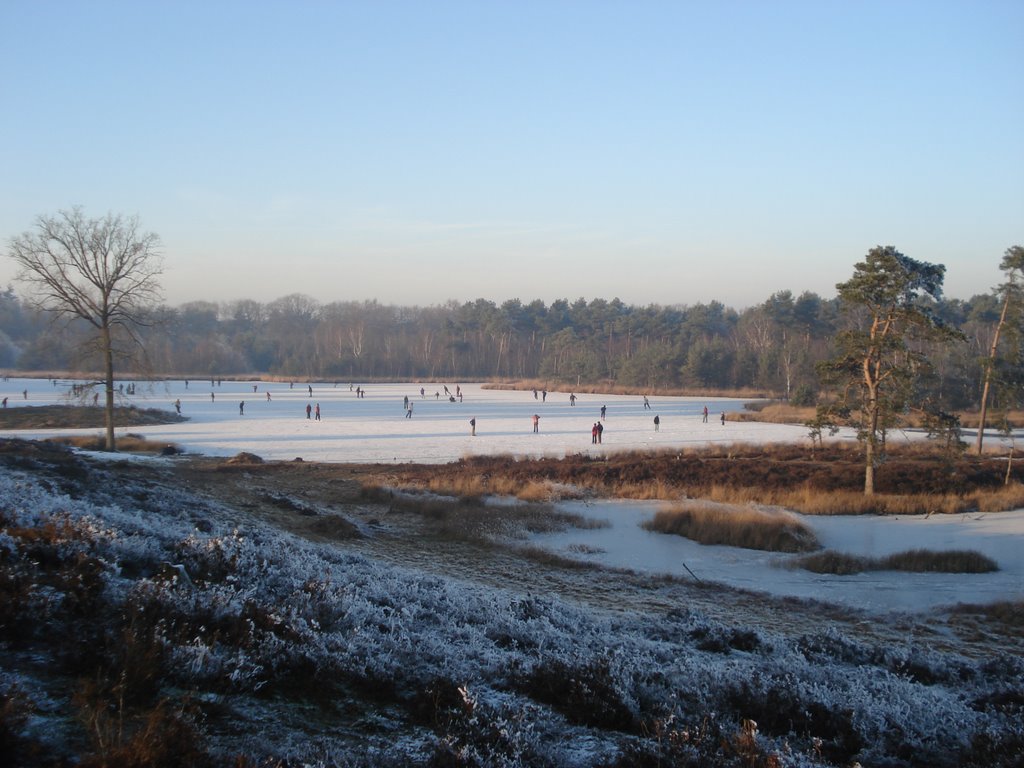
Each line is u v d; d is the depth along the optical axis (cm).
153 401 9125
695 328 15375
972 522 2736
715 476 3466
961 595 1830
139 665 580
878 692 848
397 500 2892
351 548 2041
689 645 1136
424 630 962
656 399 10919
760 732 678
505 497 3122
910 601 1780
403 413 7900
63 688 561
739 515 2525
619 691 714
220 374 17262
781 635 1290
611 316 16988
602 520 2719
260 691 638
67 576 763
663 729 611
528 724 620
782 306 12344
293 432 5856
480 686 746
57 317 3909
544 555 2134
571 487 3253
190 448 4638
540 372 15875
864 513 2930
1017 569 2106
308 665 699
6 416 6172
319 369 16725
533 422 6769
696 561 2188
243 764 465
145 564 961
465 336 18062
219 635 711
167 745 462
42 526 965
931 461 3988
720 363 12625
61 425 5938
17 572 733
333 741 562
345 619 887
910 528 2647
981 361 4600
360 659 741
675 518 2588
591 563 2084
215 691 609
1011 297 4669
